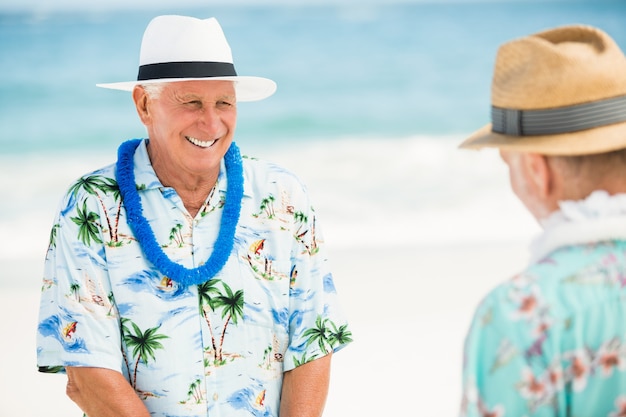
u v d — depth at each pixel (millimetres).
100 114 18719
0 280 8953
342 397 5848
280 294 2969
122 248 2840
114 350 2791
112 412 2744
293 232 3000
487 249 9664
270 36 25141
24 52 22875
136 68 22953
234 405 2875
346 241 11266
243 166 3025
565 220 1914
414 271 8766
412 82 21875
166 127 2818
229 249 2877
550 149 1866
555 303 1838
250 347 2914
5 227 12656
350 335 3098
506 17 26453
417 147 17297
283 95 20562
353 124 19172
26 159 16750
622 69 1885
